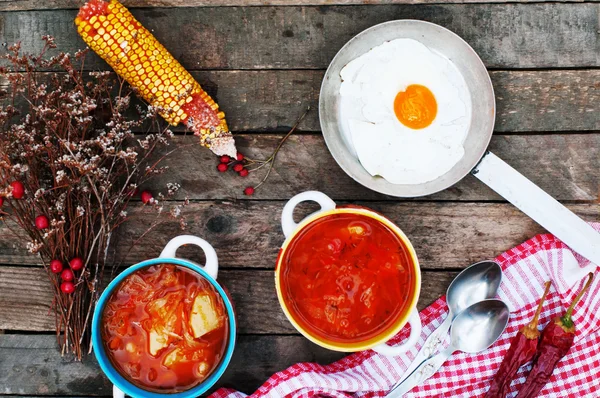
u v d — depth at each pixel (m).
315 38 0.79
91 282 0.77
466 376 0.80
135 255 0.80
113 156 0.76
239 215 0.80
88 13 0.71
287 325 0.81
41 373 0.81
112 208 0.75
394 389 0.79
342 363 0.81
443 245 0.80
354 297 0.72
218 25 0.79
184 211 0.80
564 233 0.78
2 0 0.79
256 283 0.80
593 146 0.80
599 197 0.80
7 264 0.80
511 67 0.79
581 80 0.79
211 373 0.74
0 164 0.69
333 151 0.77
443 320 0.81
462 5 0.79
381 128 0.75
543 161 0.80
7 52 0.79
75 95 0.72
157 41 0.76
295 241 0.72
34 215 0.76
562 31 0.79
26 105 0.79
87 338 0.80
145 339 0.73
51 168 0.74
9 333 0.81
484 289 0.79
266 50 0.79
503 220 0.80
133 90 0.77
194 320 0.73
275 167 0.80
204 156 0.80
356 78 0.76
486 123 0.77
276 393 0.77
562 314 0.81
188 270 0.73
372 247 0.72
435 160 0.76
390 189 0.77
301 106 0.79
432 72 0.75
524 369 0.81
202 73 0.79
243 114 0.79
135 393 0.72
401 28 0.76
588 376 0.81
